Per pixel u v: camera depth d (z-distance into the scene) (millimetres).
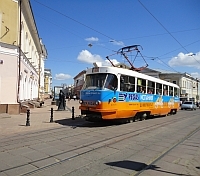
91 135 9977
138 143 8648
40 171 5348
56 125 12695
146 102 16062
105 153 7070
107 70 12758
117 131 11172
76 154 6852
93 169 5582
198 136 10648
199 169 5832
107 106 12281
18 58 18516
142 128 12383
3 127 11547
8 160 6156
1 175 5070
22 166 5672
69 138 9227
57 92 34969
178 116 21844
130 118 14586
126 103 13562
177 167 5941
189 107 39844
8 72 17719
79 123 13727
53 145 7957
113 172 5414
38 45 39594
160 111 18766
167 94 20438
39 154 6773
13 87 17969
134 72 14688
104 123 13922
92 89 12656
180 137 10219
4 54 17484
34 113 19188
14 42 18250
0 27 17406
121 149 7641
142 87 15531
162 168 5824
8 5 17969
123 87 13359
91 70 13336
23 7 20797
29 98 26797
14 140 8641
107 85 12484
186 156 7031
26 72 23641
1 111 17156
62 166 5734
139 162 6254
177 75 63312
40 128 11547
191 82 73000
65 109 23938
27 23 24453
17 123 13023
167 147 8156
